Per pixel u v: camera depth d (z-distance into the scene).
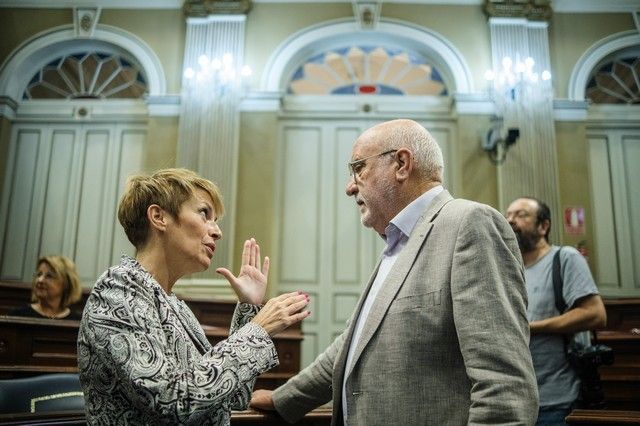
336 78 6.58
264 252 5.88
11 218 6.23
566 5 6.43
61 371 2.81
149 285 1.24
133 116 6.48
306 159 6.31
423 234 1.45
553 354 2.24
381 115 6.40
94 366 1.15
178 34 6.46
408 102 6.44
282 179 6.25
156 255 1.36
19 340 2.86
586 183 5.97
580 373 2.17
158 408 1.09
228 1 6.43
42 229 6.23
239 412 1.73
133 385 1.09
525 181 5.89
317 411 1.84
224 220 5.83
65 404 1.70
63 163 6.40
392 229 1.57
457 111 6.15
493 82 6.18
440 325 1.33
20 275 6.11
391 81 6.58
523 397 1.16
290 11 6.49
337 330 5.88
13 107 6.45
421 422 1.29
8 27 6.53
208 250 1.39
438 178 1.59
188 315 1.41
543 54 6.28
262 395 1.76
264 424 1.73
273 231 6.05
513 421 1.13
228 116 6.13
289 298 1.39
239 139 6.14
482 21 6.44
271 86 6.29
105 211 6.27
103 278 1.21
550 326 2.22
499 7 6.38
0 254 6.14
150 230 1.37
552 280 2.37
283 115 6.40
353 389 1.39
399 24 6.41
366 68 6.60
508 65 6.13
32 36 6.50
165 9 6.54
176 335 1.23
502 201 5.84
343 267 6.04
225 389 1.16
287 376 3.83
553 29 6.39
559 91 6.22
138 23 6.49
